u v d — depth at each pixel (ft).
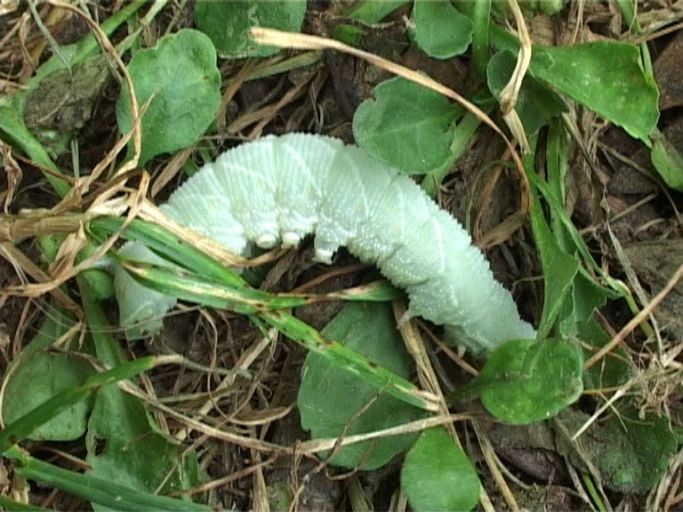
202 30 0.74
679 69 0.76
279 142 0.72
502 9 0.75
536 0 0.74
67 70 0.74
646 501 0.73
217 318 0.74
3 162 0.74
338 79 0.75
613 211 0.76
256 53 0.74
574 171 0.76
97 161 0.76
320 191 0.71
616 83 0.71
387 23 0.75
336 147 0.72
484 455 0.73
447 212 0.73
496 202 0.76
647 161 0.76
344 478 0.73
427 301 0.72
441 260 0.71
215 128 0.75
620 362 0.73
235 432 0.73
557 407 0.69
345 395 0.72
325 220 0.72
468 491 0.70
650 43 0.77
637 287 0.74
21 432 0.66
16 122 0.74
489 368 0.71
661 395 0.72
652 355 0.73
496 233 0.75
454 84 0.75
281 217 0.72
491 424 0.74
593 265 0.73
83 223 0.68
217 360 0.74
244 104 0.76
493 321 0.72
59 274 0.69
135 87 0.73
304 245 0.74
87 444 0.71
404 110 0.72
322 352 0.69
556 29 0.76
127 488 0.68
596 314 0.75
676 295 0.74
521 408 0.70
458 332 0.73
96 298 0.73
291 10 0.73
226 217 0.72
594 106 0.71
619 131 0.76
